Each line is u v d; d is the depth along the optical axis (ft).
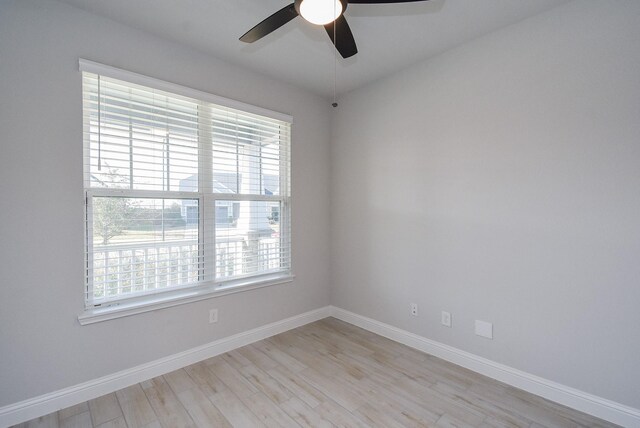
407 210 8.98
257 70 8.97
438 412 6.07
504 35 6.95
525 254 6.73
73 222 6.23
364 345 9.02
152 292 7.31
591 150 5.89
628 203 5.54
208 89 8.07
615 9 5.60
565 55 6.14
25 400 5.77
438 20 6.69
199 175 8.09
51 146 5.98
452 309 8.00
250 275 9.17
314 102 10.68
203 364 7.88
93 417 5.89
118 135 6.80
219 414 6.01
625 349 5.61
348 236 10.72
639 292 5.46
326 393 6.70
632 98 5.47
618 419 5.66
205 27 6.93
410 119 8.83
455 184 7.88
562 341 6.28
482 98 7.33
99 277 6.67
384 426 5.70
